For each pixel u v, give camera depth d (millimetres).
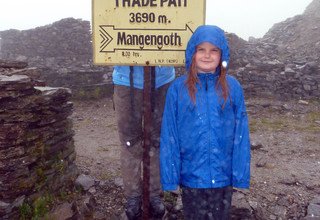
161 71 1914
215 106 1561
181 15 1708
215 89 1576
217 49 1570
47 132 2170
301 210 2219
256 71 5605
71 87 5898
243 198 2199
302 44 7430
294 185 2570
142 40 1728
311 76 5512
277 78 5566
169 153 1601
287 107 5121
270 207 2240
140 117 1947
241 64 6109
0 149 1892
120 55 1745
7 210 1869
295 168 2945
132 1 1708
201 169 1561
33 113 2078
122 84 1897
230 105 1583
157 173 1998
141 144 2012
